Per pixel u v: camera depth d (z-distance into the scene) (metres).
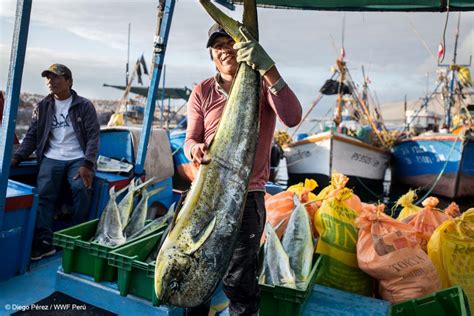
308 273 2.62
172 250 1.78
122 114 12.31
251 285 2.02
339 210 3.21
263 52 1.77
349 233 3.12
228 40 1.96
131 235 3.04
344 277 3.08
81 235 2.95
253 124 1.86
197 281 1.77
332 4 4.17
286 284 2.44
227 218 1.80
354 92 16.98
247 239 1.97
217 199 1.81
